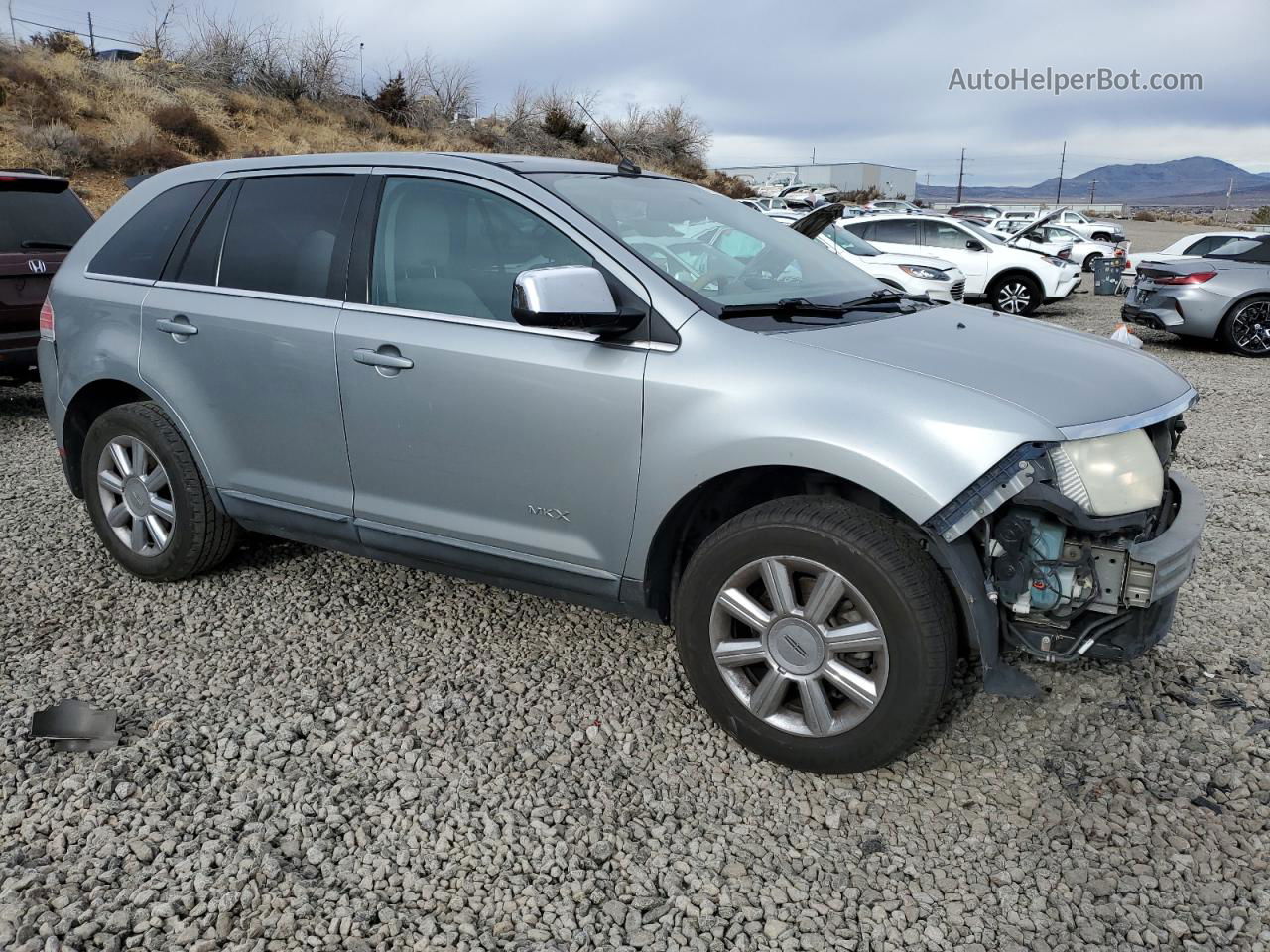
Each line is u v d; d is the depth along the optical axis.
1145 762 3.02
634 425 2.98
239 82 34.69
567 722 3.23
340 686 3.44
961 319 3.46
